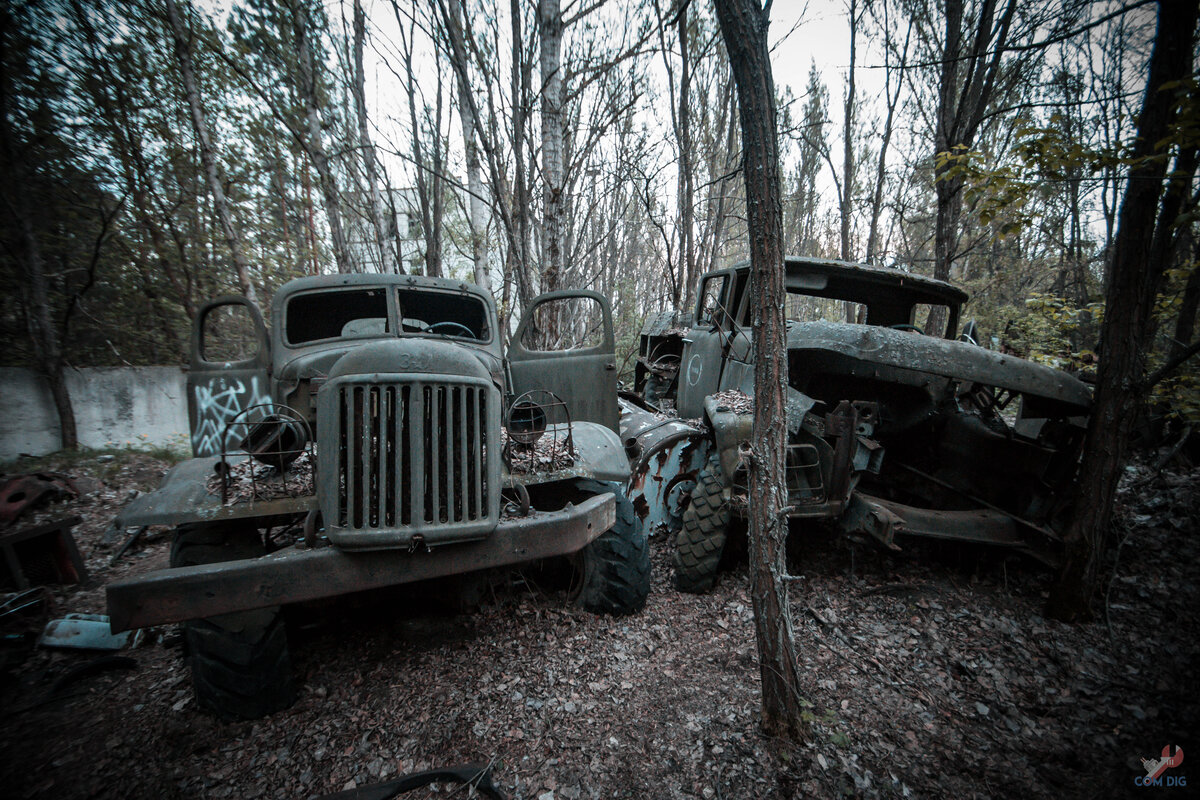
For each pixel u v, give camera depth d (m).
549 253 5.59
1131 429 2.80
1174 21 2.58
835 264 3.97
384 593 2.68
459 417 2.08
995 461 3.45
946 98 5.83
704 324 5.00
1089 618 2.86
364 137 6.96
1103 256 7.64
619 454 2.85
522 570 3.08
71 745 2.08
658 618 2.93
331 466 1.94
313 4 6.22
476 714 2.18
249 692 2.13
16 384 6.83
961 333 4.58
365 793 1.79
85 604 3.40
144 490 5.57
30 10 6.39
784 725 1.99
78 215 7.41
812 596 3.22
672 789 1.82
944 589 3.27
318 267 10.56
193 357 3.20
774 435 1.89
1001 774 1.92
